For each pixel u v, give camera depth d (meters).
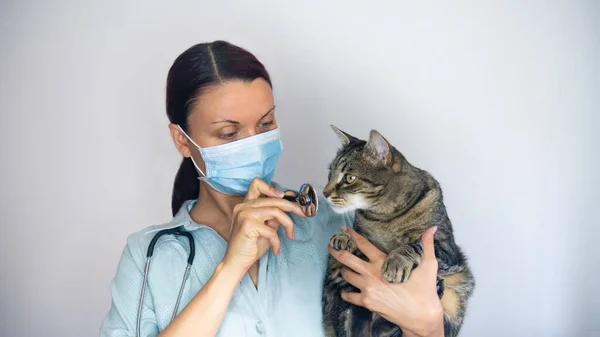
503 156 2.28
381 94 2.36
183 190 1.63
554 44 2.21
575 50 2.20
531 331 2.32
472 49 2.27
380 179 1.66
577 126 2.23
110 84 2.49
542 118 2.25
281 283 1.44
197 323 1.18
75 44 2.47
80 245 2.53
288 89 2.41
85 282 2.54
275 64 2.41
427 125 2.33
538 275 2.30
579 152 2.24
